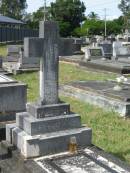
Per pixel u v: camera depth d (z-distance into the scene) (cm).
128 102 747
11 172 462
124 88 855
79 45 1964
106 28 5056
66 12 5794
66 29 5294
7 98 658
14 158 479
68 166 446
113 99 780
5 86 653
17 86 664
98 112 771
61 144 486
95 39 3434
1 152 504
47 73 494
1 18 4075
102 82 971
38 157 472
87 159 466
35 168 441
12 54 1809
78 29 5197
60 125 495
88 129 505
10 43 3481
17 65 1394
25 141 467
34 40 479
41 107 490
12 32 3719
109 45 1666
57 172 430
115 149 568
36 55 484
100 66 1342
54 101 505
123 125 689
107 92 812
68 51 507
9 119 662
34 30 4197
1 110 655
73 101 877
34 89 1020
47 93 499
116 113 758
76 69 1452
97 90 838
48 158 468
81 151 489
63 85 967
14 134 500
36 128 479
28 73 1323
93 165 449
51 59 493
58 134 486
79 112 773
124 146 582
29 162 457
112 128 670
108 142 599
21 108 675
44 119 485
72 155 476
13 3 6322
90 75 1285
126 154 552
